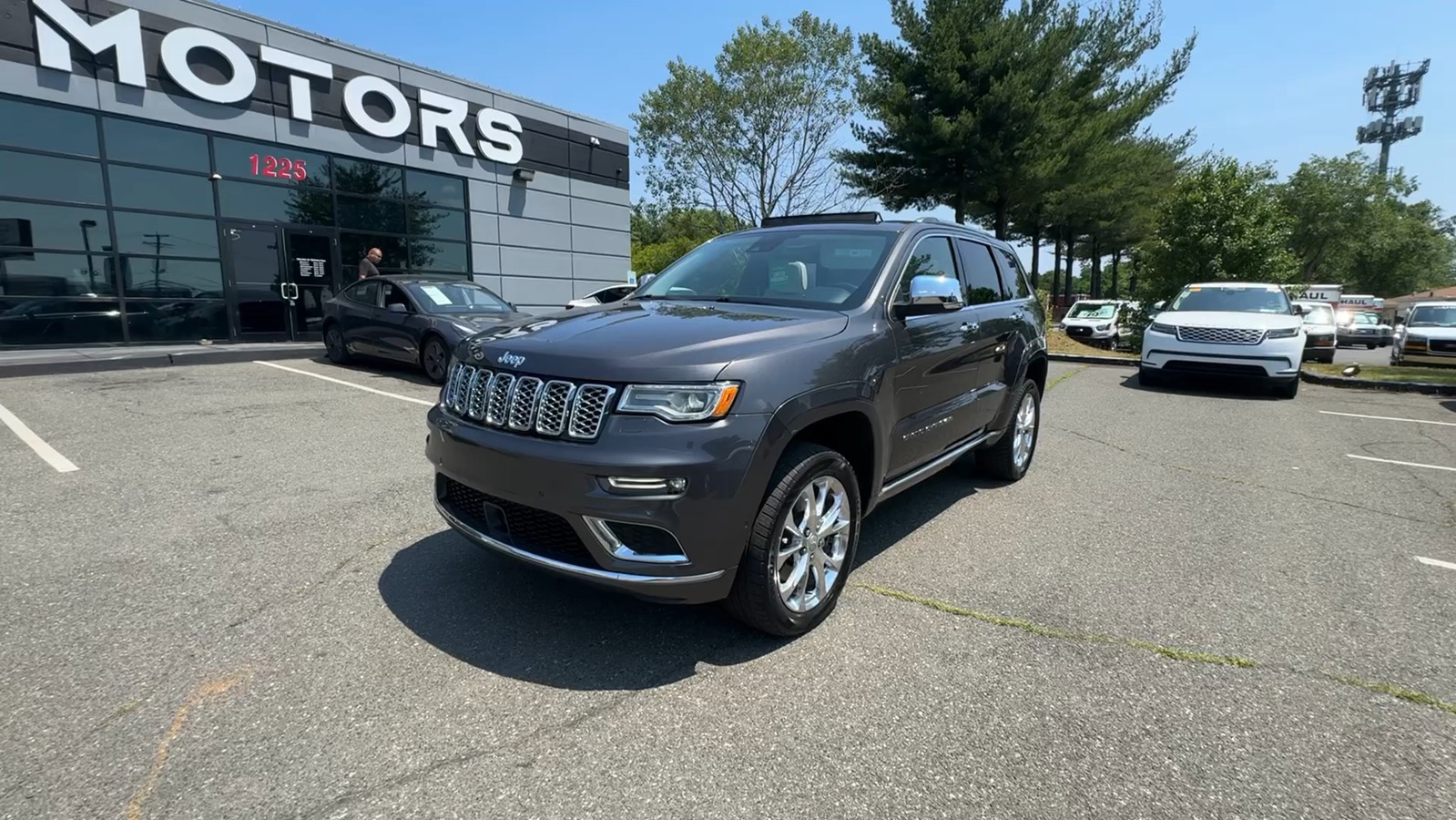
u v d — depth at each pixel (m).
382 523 4.23
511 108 16.83
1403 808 2.11
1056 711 2.56
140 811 2.00
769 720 2.49
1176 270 17.88
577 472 2.59
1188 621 3.25
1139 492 5.31
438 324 9.05
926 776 2.22
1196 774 2.24
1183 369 10.48
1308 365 14.49
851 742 2.38
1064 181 23.69
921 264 4.15
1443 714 2.57
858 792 2.14
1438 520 4.71
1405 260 65.81
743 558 2.80
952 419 4.32
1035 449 6.71
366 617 3.12
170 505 4.49
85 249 11.04
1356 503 5.07
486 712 2.49
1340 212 63.38
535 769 2.21
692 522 2.60
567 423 2.68
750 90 26.45
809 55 26.61
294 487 4.88
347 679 2.66
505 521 2.90
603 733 2.39
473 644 2.92
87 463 5.35
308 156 13.40
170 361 10.35
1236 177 17.38
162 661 2.75
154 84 11.45
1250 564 3.94
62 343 10.94
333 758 2.23
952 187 23.30
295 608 3.19
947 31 20.94
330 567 3.62
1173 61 24.81
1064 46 21.89
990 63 20.58
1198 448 6.80
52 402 7.51
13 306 10.48
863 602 3.40
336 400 7.99
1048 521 4.62
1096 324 21.80
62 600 3.21
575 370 2.73
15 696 2.50
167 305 11.91
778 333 3.06
